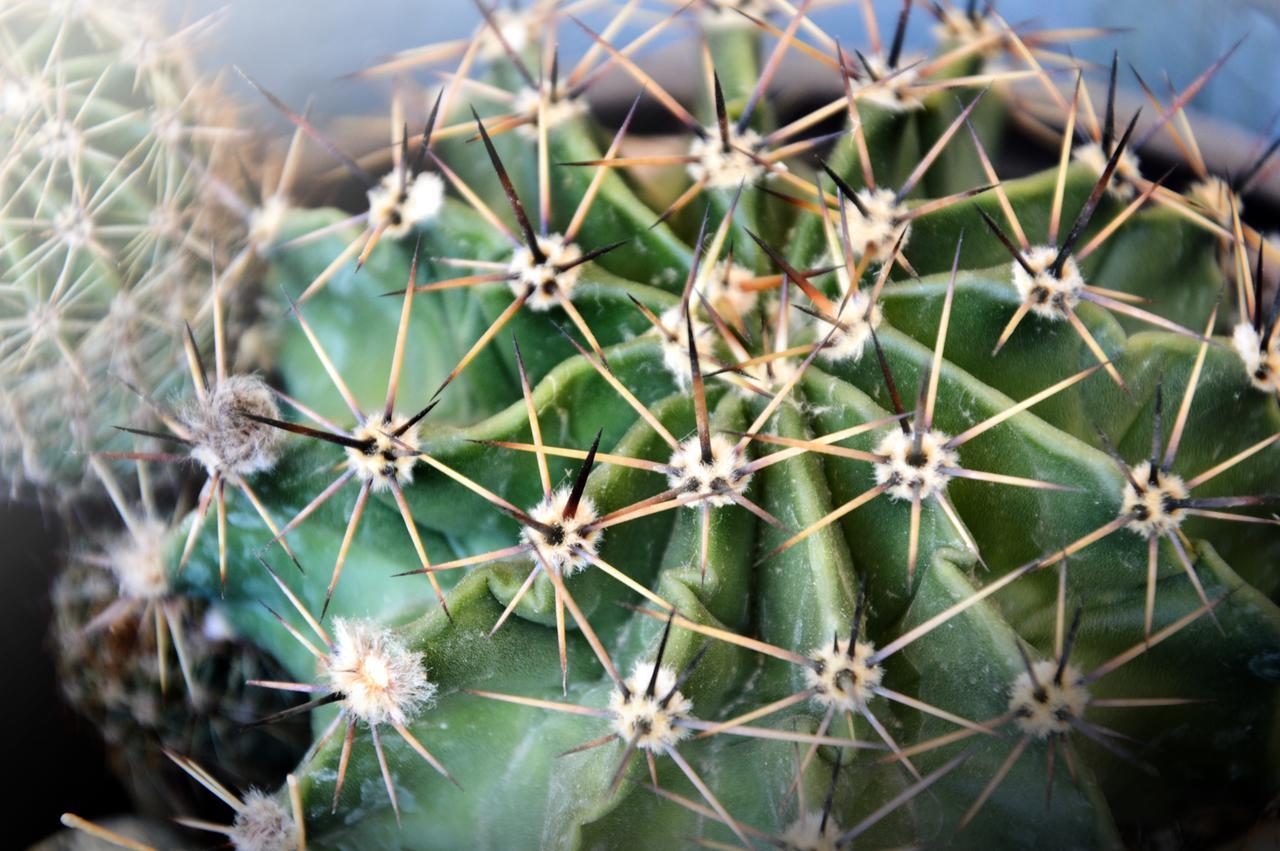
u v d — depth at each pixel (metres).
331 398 0.22
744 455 0.19
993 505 0.20
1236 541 0.22
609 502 0.20
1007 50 0.24
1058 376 0.21
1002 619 0.19
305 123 0.22
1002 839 0.20
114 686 0.23
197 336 0.22
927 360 0.20
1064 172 0.21
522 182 0.22
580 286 0.21
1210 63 0.29
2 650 0.23
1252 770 0.21
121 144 0.23
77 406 0.23
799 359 0.20
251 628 0.22
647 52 0.29
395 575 0.20
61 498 0.23
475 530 0.21
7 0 0.24
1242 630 0.20
